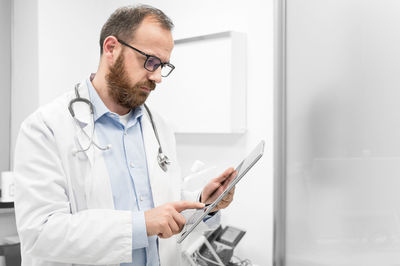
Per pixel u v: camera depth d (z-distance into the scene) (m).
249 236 1.95
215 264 1.63
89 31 2.63
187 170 2.19
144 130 1.20
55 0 2.45
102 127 1.11
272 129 1.86
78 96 1.10
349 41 1.58
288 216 1.81
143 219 0.92
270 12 1.85
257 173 1.92
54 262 1.00
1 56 2.52
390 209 1.47
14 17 2.54
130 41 1.02
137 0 2.44
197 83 1.98
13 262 1.94
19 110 2.52
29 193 0.95
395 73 1.44
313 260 1.71
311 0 1.70
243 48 1.93
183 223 0.94
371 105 1.52
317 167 1.70
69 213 0.98
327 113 1.66
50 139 1.01
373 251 1.52
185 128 2.03
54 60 2.45
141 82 1.04
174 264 1.21
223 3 2.03
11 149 2.57
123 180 1.09
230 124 1.85
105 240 0.90
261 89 1.89
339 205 1.62
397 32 1.44
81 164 1.04
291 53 1.78
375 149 1.51
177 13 2.25
